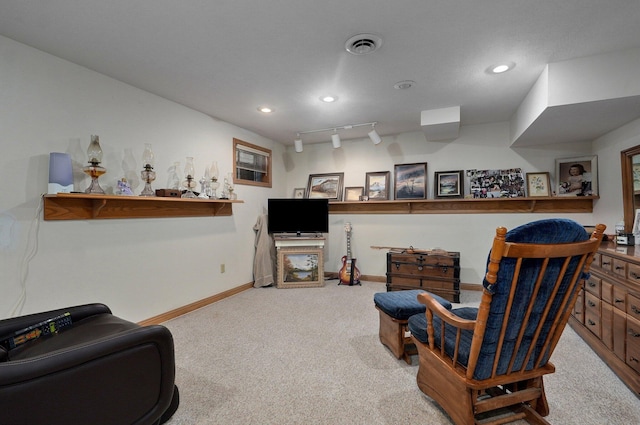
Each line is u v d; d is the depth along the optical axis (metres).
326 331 2.66
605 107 2.31
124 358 1.29
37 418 1.07
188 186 3.08
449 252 3.77
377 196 4.50
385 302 2.28
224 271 3.74
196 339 2.51
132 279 2.66
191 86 2.71
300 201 4.39
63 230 2.19
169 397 1.46
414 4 1.63
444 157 4.19
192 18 1.74
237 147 4.03
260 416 1.59
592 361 2.12
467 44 2.03
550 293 1.29
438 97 2.99
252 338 2.52
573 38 1.95
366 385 1.86
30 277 2.02
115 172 2.55
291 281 4.18
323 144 4.97
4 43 1.92
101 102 2.45
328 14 1.71
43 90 2.10
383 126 4.04
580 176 3.48
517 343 1.35
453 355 1.50
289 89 2.78
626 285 1.85
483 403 1.41
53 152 2.14
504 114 3.56
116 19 1.75
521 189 3.72
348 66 2.34
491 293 1.22
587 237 1.29
